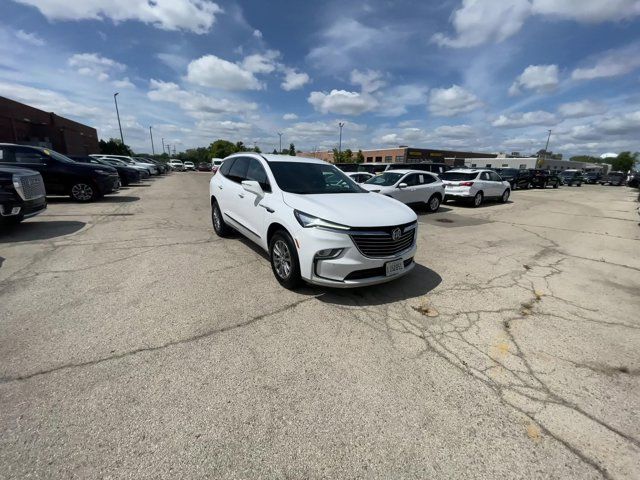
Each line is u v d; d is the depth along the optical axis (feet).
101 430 6.26
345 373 8.23
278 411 6.93
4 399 6.90
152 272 14.47
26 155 31.68
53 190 33.12
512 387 7.97
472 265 17.26
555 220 33.37
